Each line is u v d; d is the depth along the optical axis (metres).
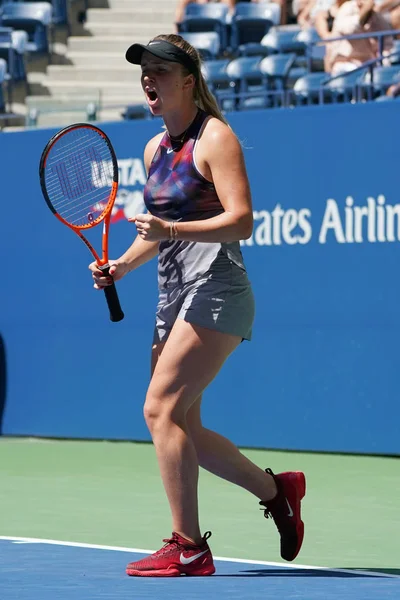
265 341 25.61
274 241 25.41
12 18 44.31
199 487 20.89
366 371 24.28
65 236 28.31
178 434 12.39
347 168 24.36
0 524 16.81
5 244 29.34
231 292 12.61
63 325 28.50
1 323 29.53
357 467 23.02
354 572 12.83
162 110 12.63
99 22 46.06
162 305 13.00
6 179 29.28
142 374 27.30
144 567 12.44
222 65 35.56
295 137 25.03
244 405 25.95
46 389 28.91
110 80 43.75
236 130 25.83
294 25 39.44
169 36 12.66
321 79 30.50
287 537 13.19
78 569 12.94
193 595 11.27
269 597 11.17
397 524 16.75
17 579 12.27
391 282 23.88
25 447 27.25
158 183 12.94
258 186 25.58
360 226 24.22
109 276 13.41
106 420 27.95
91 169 16.25
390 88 28.06
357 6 31.09
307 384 25.08
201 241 12.27
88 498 19.58
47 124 32.31
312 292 24.92
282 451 25.52
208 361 12.49
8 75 41.75
